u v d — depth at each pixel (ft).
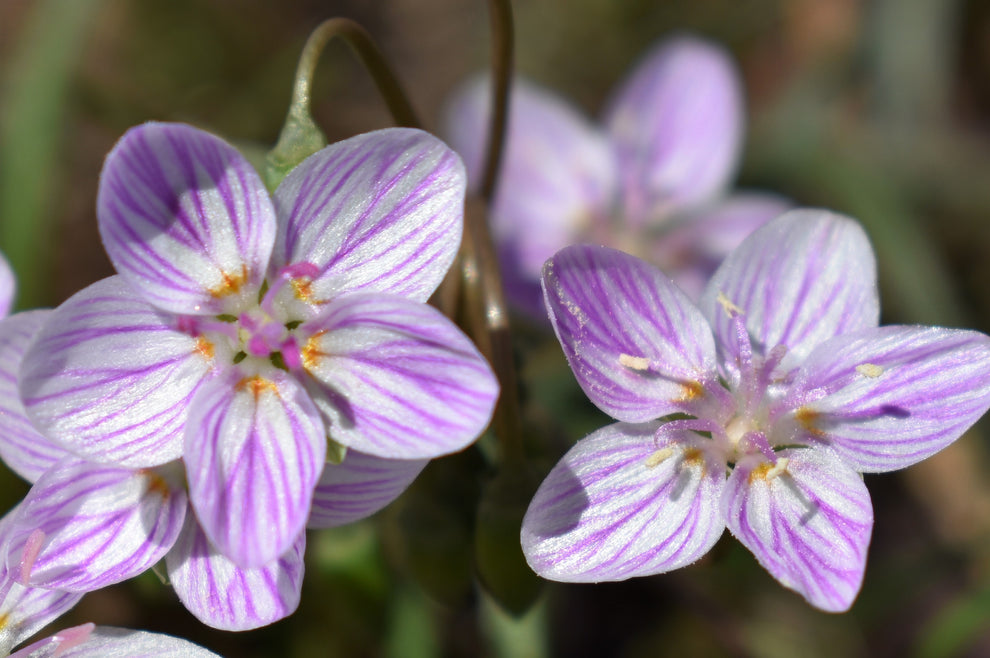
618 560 0.31
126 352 0.30
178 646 0.31
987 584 0.39
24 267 0.39
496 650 0.38
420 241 0.30
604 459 0.31
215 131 0.43
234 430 0.30
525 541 0.31
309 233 0.31
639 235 0.43
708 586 0.40
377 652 0.39
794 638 0.40
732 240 0.43
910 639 0.41
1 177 0.40
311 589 0.38
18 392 0.30
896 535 0.42
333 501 0.31
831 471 0.32
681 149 0.43
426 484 0.33
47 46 0.40
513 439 0.32
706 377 0.32
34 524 0.30
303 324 0.30
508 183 0.43
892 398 0.32
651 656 0.41
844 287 0.32
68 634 0.30
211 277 0.31
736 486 0.31
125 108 0.43
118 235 0.30
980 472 0.42
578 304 0.31
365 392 0.30
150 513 0.31
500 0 0.34
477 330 0.33
